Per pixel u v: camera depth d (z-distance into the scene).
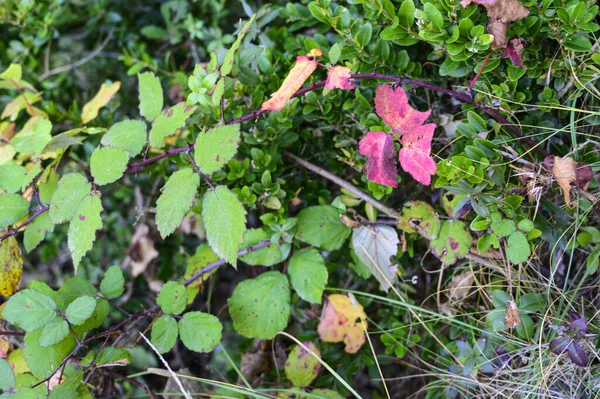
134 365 0.72
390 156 0.53
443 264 0.59
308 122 0.62
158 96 0.55
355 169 0.61
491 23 0.52
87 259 0.75
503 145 0.54
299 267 0.59
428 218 0.56
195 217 0.64
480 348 0.57
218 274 0.77
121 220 0.75
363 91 0.58
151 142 0.54
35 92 0.71
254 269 0.67
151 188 0.73
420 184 0.61
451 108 0.59
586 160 0.55
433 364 0.62
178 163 0.62
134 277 0.73
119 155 0.53
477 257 0.58
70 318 0.53
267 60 0.60
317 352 0.61
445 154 0.59
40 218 0.58
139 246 0.70
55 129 0.70
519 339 0.56
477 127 0.54
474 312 0.59
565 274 0.58
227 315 0.76
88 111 0.66
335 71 0.52
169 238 0.72
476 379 0.57
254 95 0.60
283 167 0.61
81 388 0.53
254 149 0.58
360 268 0.60
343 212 0.60
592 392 0.55
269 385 0.64
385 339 0.61
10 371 0.52
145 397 0.71
